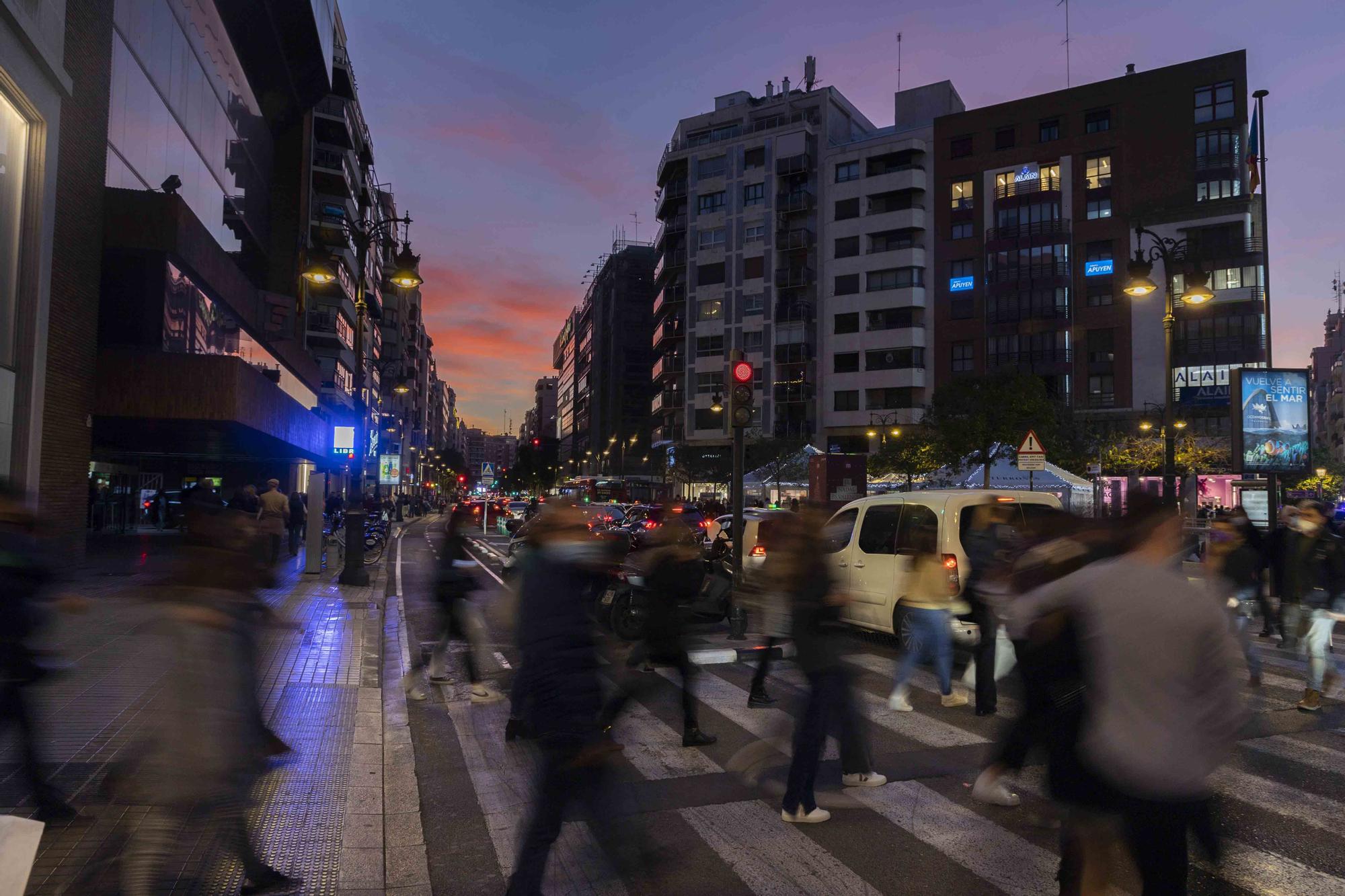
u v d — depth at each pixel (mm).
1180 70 55062
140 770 3148
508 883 3705
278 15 30766
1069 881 2881
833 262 66062
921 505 9125
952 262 61969
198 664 3131
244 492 17906
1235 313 52375
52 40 14516
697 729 5996
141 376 18906
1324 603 7145
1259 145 42406
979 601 6871
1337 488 57469
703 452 69812
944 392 42375
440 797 5020
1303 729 6617
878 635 10938
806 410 66312
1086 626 2629
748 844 4262
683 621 5918
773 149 68625
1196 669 2514
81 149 16375
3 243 13492
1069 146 58000
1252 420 17438
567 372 154375
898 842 4293
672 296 75625
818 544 4734
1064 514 3812
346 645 9742
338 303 53594
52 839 3977
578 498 3945
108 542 23312
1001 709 7180
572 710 3549
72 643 8750
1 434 13414
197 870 3824
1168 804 2479
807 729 4570
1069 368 56750
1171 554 2705
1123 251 55906
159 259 19656
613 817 3594
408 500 71312
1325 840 4344
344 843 4211
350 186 55750
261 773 3451
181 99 24797
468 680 8156
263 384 23078
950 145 62500
